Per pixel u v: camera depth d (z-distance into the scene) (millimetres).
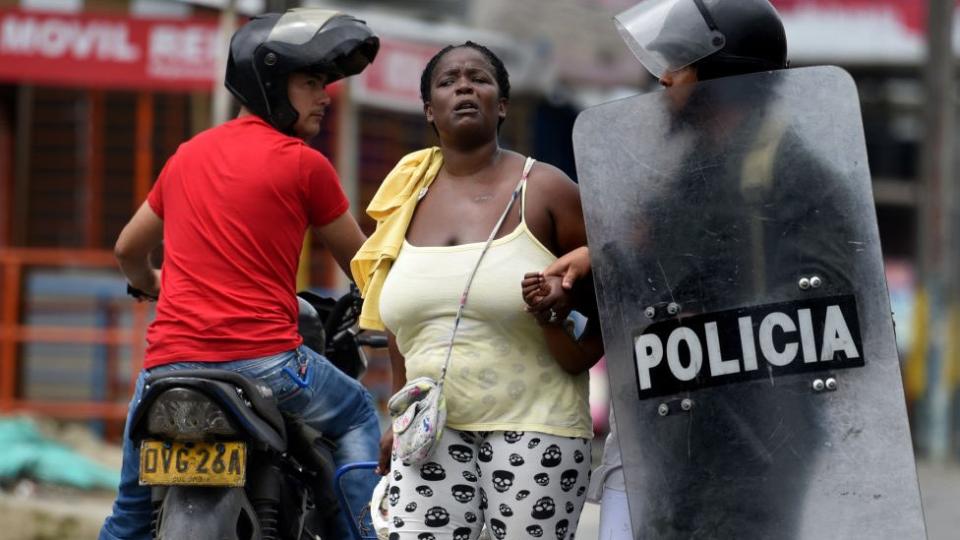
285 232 9148
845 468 7543
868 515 7504
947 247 31547
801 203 7680
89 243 25672
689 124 7781
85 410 21984
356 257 8734
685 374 7680
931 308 31281
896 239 47719
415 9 28391
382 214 8664
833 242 7645
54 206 25750
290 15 9516
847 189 7660
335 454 9555
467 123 8391
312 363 9250
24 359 23781
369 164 26875
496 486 8305
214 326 8938
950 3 31578
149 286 10125
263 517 9078
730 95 7766
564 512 8359
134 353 22141
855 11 37344
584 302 8305
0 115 25375
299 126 9523
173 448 8711
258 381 8898
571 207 8367
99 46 22172
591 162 7832
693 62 8102
